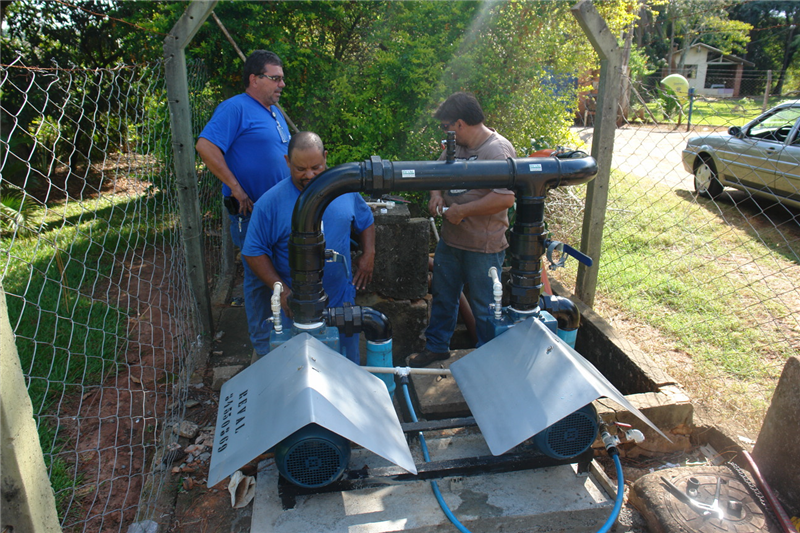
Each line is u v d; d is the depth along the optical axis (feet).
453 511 6.13
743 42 113.60
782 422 6.61
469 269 9.73
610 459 8.41
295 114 16.10
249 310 9.76
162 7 16.11
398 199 13.02
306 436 5.22
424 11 15.51
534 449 6.16
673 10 101.55
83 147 30.09
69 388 9.91
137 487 7.72
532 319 6.27
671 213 21.45
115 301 13.99
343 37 16.67
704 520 6.19
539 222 6.58
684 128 43.93
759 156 22.33
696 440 8.66
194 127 14.87
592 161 6.59
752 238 18.61
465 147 9.35
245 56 15.01
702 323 12.22
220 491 7.56
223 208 15.55
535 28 16.25
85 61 30.32
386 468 6.05
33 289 13.71
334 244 8.00
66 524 7.00
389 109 15.71
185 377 10.31
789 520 6.16
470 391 6.12
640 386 9.39
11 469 3.97
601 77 11.16
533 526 6.11
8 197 19.19
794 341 11.32
